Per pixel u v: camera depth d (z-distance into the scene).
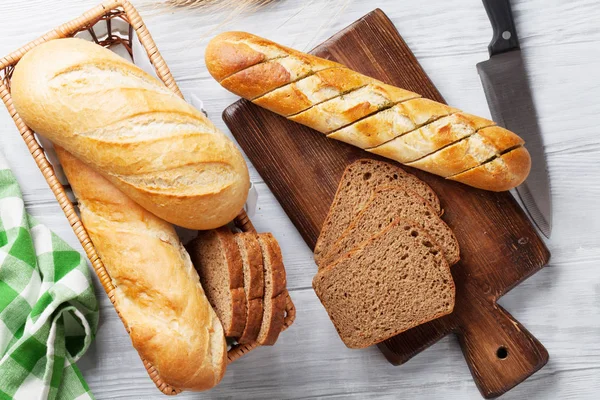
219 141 0.89
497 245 0.99
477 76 1.01
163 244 0.89
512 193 1.01
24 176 1.00
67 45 0.88
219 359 0.89
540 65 1.01
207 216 0.89
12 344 0.98
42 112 0.87
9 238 0.98
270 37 1.01
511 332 0.99
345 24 1.01
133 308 0.88
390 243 0.97
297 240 1.01
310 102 0.95
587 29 1.00
